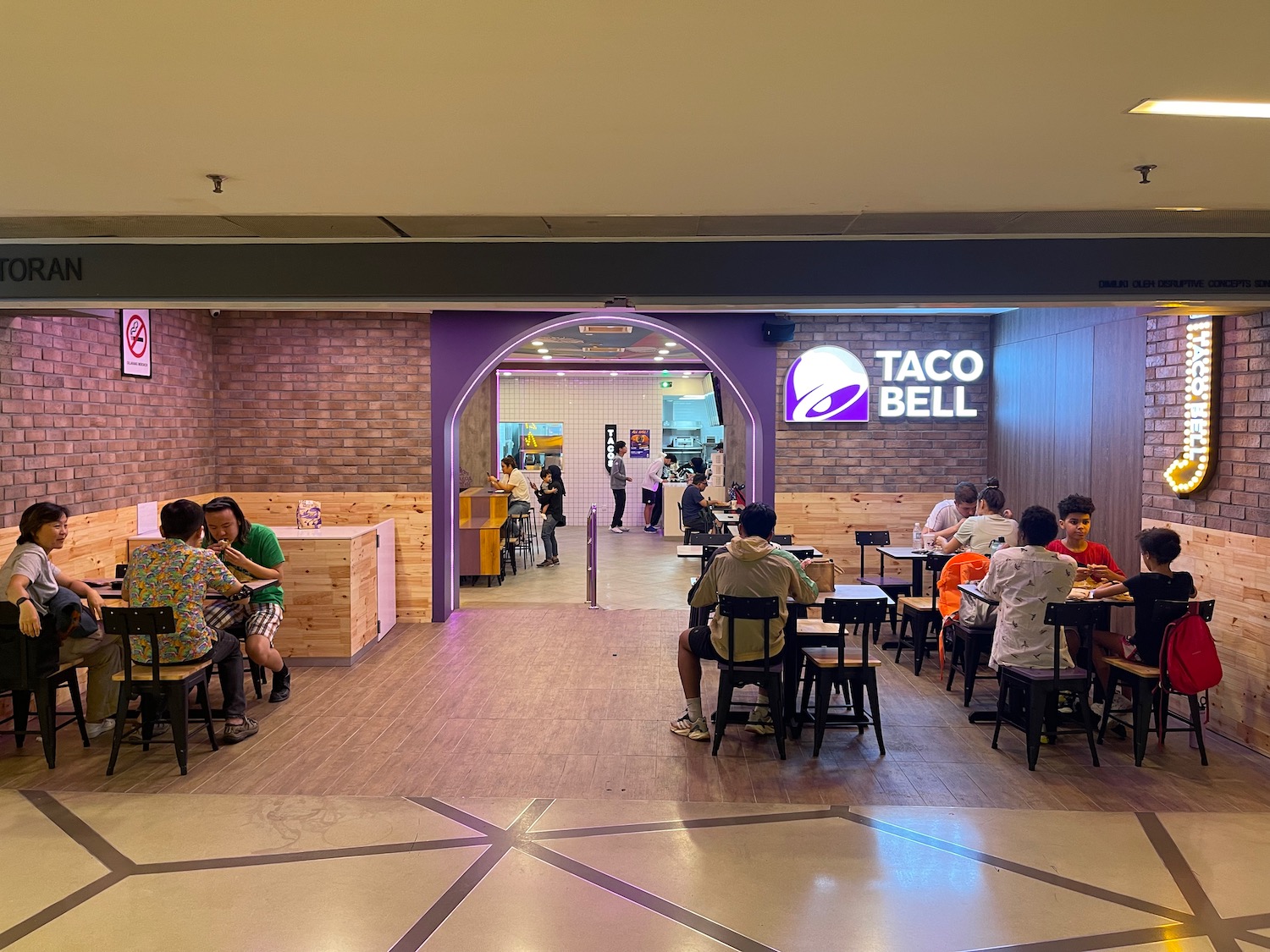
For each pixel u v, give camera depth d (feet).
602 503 61.41
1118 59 8.46
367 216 14.67
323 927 11.25
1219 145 11.02
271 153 11.46
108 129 10.51
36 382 19.45
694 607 17.79
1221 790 15.64
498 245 15.94
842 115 10.05
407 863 12.89
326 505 29.09
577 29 7.82
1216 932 11.14
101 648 17.97
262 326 28.78
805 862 12.91
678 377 60.70
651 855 13.14
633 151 11.39
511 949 10.75
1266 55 8.33
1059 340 26.04
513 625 28.76
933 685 22.31
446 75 8.89
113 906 11.74
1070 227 15.24
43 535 17.07
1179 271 15.52
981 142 10.98
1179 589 17.03
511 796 15.24
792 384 30.63
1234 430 18.15
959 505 25.17
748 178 12.59
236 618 19.49
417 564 29.27
